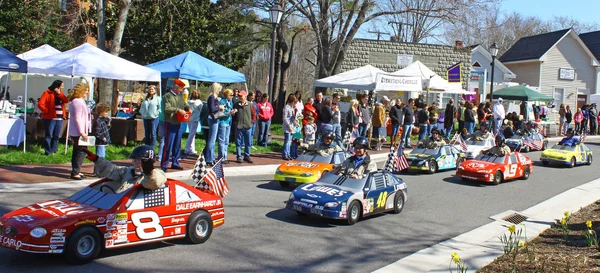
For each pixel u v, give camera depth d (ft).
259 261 24.76
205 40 104.06
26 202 32.35
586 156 69.62
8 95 75.36
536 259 26.03
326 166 43.50
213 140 50.60
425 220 35.37
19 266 21.94
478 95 128.26
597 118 120.26
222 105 50.08
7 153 45.75
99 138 40.55
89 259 22.47
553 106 135.44
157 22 99.30
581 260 25.64
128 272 22.02
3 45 80.94
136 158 23.81
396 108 71.10
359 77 77.92
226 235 28.68
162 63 67.72
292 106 57.67
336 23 101.50
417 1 108.88
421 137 76.18
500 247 28.91
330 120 61.05
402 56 109.40
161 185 24.73
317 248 27.50
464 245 29.35
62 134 52.65
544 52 140.15
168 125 44.75
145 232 24.11
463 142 62.39
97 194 24.35
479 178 50.31
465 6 93.91
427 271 24.18
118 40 71.51
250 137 54.44
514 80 150.00
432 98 115.03
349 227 32.24
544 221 36.19
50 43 88.48
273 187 43.60
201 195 26.81
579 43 145.79
